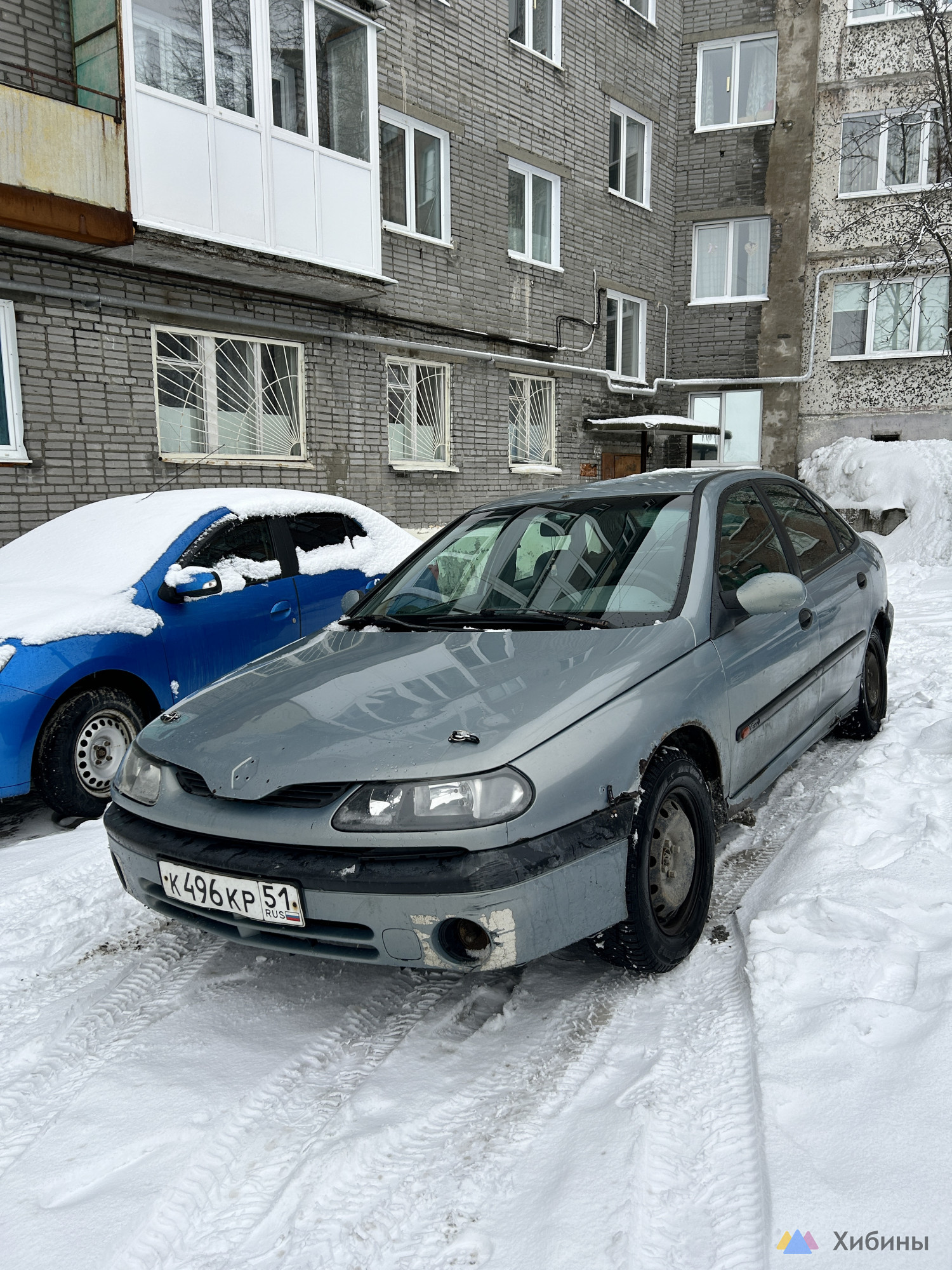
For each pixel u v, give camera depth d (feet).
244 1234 6.08
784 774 14.24
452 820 7.30
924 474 50.67
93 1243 6.06
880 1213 5.63
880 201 58.44
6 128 24.11
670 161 60.08
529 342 46.96
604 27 52.13
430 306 41.39
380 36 38.34
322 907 7.50
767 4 58.03
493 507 13.10
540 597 10.72
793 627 11.82
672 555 10.69
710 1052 7.54
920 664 20.89
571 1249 5.66
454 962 7.42
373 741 7.93
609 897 7.95
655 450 60.44
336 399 37.09
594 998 8.63
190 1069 7.91
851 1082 6.81
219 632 16.78
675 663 9.27
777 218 59.52
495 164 44.68
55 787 14.25
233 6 29.32
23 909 11.23
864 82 58.13
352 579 19.81
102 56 27.14
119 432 29.58
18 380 27.25
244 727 8.72
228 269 30.71
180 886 8.27
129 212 26.78
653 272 59.16
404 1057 7.93
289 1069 7.86
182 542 16.89
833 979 8.12
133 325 29.81
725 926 9.70
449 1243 5.86
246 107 29.96
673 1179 6.18
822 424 61.31
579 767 7.81
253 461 33.91
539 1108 7.13
